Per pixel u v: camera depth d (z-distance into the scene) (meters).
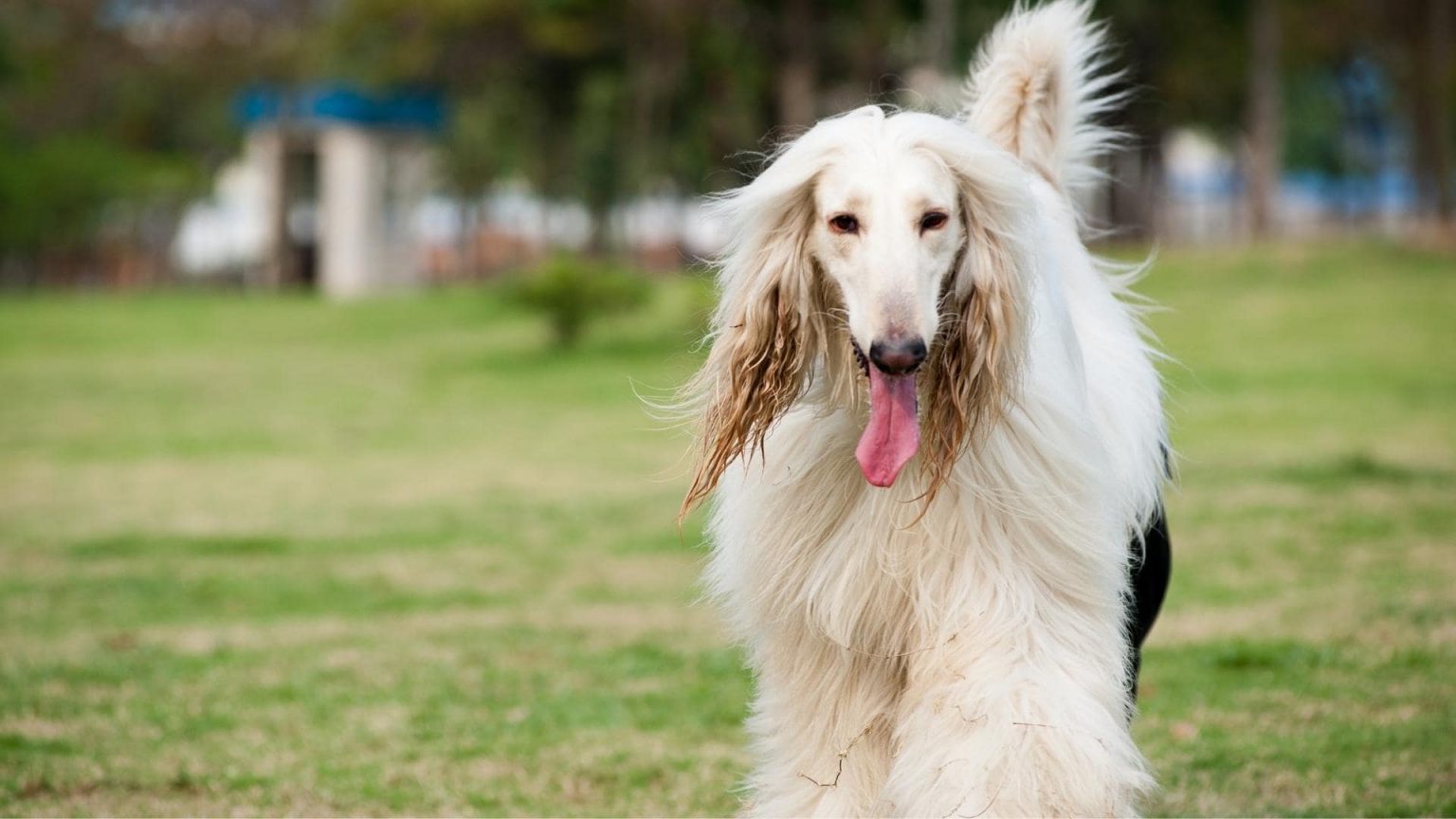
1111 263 5.52
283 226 42.81
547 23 37.97
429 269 54.19
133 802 5.60
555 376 21.73
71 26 48.38
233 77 46.59
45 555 10.98
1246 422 15.45
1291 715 6.35
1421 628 7.71
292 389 21.75
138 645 8.26
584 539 11.29
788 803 4.18
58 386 22.47
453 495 13.41
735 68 37.31
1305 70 44.75
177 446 16.77
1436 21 34.50
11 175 45.25
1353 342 20.12
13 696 7.15
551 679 7.36
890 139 3.77
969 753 3.74
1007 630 3.84
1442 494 11.49
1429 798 5.28
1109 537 4.04
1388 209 63.09
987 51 5.43
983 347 3.79
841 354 3.90
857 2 35.41
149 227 50.78
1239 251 28.17
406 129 42.03
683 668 7.52
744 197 3.88
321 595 9.57
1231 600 8.59
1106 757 3.72
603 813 5.44
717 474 3.91
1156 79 38.16
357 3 38.94
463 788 5.74
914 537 3.91
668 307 26.89
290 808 5.53
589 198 44.91
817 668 4.16
